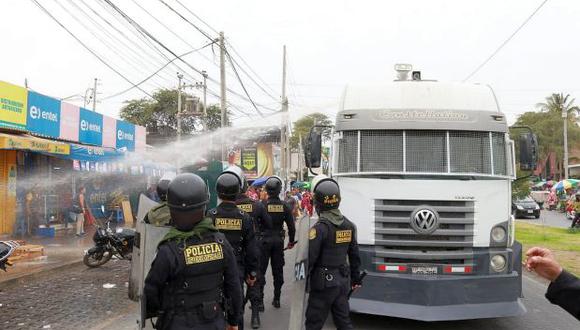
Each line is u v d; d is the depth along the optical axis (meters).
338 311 4.93
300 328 4.90
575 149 65.06
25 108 14.48
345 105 7.07
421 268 6.15
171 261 3.07
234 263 3.37
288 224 7.62
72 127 17.33
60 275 10.14
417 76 7.90
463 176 6.39
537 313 7.59
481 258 6.18
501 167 6.55
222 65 22.08
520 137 7.07
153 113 47.44
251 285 5.62
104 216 19.91
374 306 6.06
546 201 43.91
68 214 17.28
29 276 9.58
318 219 4.98
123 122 21.73
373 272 6.22
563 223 27.30
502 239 6.26
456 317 5.89
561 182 38.59
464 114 6.65
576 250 13.98
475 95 6.96
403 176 6.44
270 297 8.60
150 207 5.60
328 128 7.44
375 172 6.46
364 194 6.37
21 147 12.65
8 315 7.16
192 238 3.19
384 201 6.31
